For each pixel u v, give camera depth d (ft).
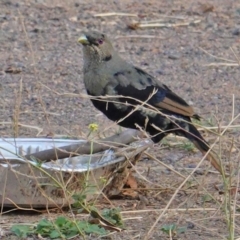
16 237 28.66
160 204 33.17
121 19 73.46
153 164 39.24
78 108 49.85
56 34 68.33
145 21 72.69
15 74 57.00
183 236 29.04
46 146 35.78
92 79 37.11
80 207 31.14
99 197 33.09
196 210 31.99
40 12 74.43
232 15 75.56
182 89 54.95
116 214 30.01
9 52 62.64
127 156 32.40
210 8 76.64
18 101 43.21
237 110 49.98
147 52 64.34
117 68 37.24
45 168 30.63
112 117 37.09
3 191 30.78
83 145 32.48
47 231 28.81
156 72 59.00
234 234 28.86
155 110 33.73
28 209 30.71
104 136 42.45
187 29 71.05
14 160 30.66
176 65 61.00
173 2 80.12
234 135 43.96
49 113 48.19
